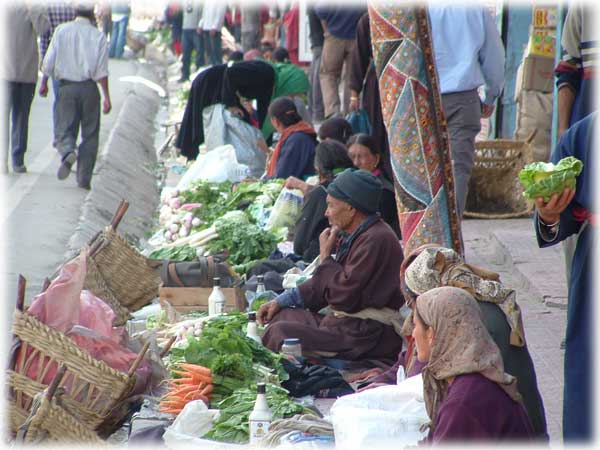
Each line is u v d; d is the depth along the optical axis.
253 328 14.93
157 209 33.06
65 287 13.34
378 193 14.88
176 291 17.28
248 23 47.03
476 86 19.67
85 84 31.20
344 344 14.75
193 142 30.02
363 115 24.27
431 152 13.42
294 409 12.10
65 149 31.20
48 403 11.98
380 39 13.34
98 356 13.51
